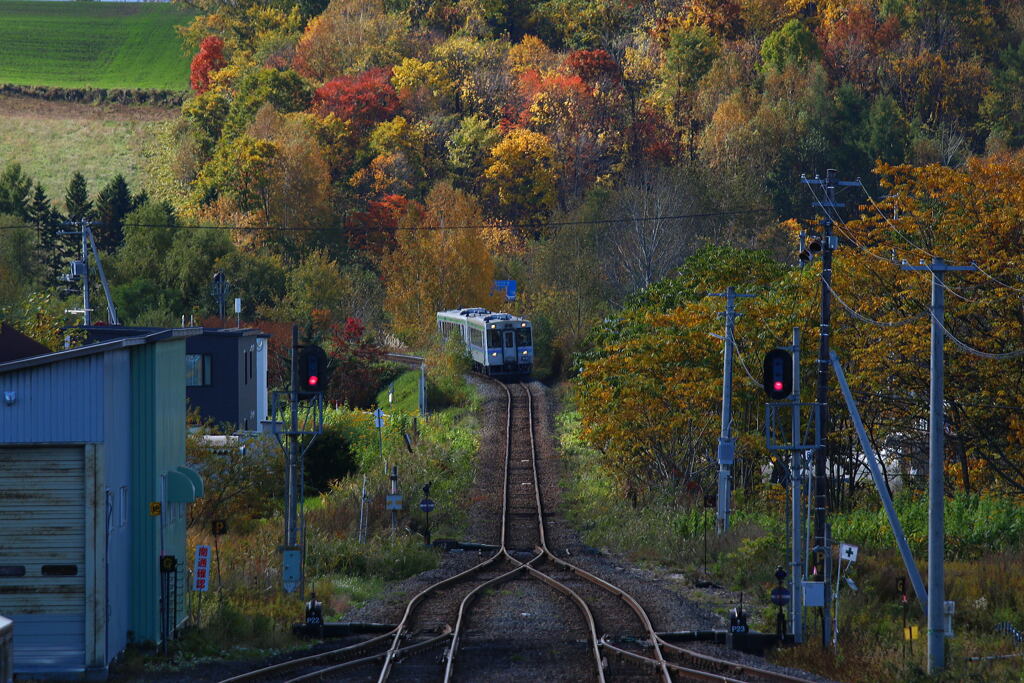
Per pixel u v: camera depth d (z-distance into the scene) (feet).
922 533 392.68
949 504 429.79
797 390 271.69
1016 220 488.02
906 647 264.93
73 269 629.51
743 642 264.11
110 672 225.97
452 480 582.35
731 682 216.74
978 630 294.87
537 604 314.96
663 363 515.50
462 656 246.27
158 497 246.88
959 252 490.49
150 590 245.24
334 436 586.04
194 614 271.28
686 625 283.79
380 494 493.77
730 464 437.17
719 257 591.37
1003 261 484.33
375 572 373.81
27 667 222.48
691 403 510.17
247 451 442.91
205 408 586.04
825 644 259.80
